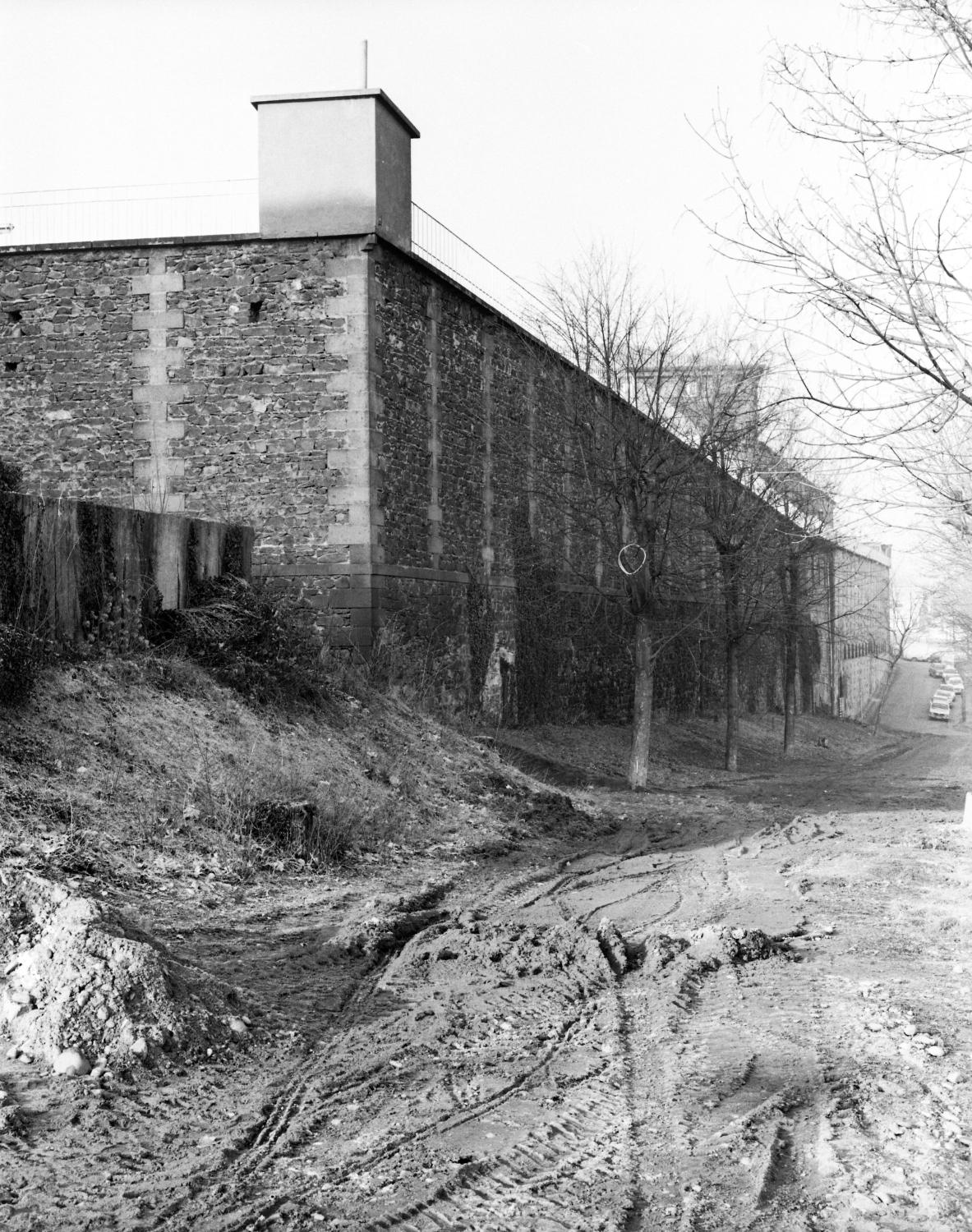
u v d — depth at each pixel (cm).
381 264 1936
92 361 1938
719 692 3888
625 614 2903
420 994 725
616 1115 529
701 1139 500
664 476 2236
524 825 1534
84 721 1152
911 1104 548
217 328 1916
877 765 3562
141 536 1393
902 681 8775
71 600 1262
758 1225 422
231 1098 530
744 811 1917
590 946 837
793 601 3028
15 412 1953
